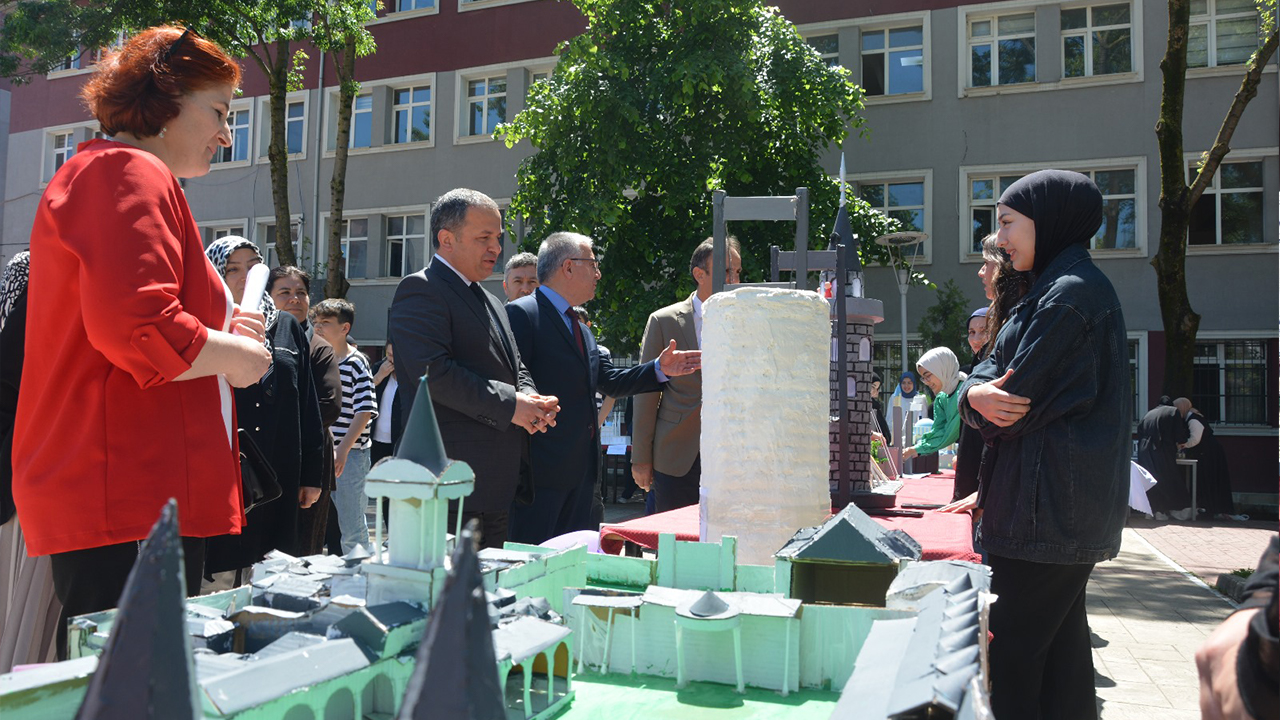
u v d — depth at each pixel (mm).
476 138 20703
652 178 14312
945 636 800
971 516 2734
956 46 17594
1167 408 13258
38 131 25016
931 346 16609
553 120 14266
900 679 750
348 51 16234
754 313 1691
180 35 1721
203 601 1047
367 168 21625
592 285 3564
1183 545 10047
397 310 2727
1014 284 2484
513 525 3291
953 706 666
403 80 21375
